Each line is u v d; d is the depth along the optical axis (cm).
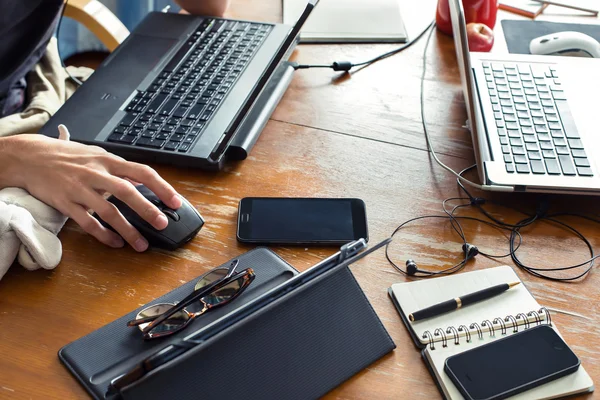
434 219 77
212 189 80
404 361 61
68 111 87
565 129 85
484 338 62
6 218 66
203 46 101
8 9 104
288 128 91
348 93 98
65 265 69
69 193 72
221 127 85
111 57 98
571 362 58
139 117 86
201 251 72
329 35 111
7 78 106
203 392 52
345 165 85
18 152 77
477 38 104
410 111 95
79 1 126
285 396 56
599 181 77
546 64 99
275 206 77
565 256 72
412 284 67
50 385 57
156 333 60
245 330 54
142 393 49
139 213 70
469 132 91
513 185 77
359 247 56
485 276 68
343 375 58
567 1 121
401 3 124
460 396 56
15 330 62
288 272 67
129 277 68
